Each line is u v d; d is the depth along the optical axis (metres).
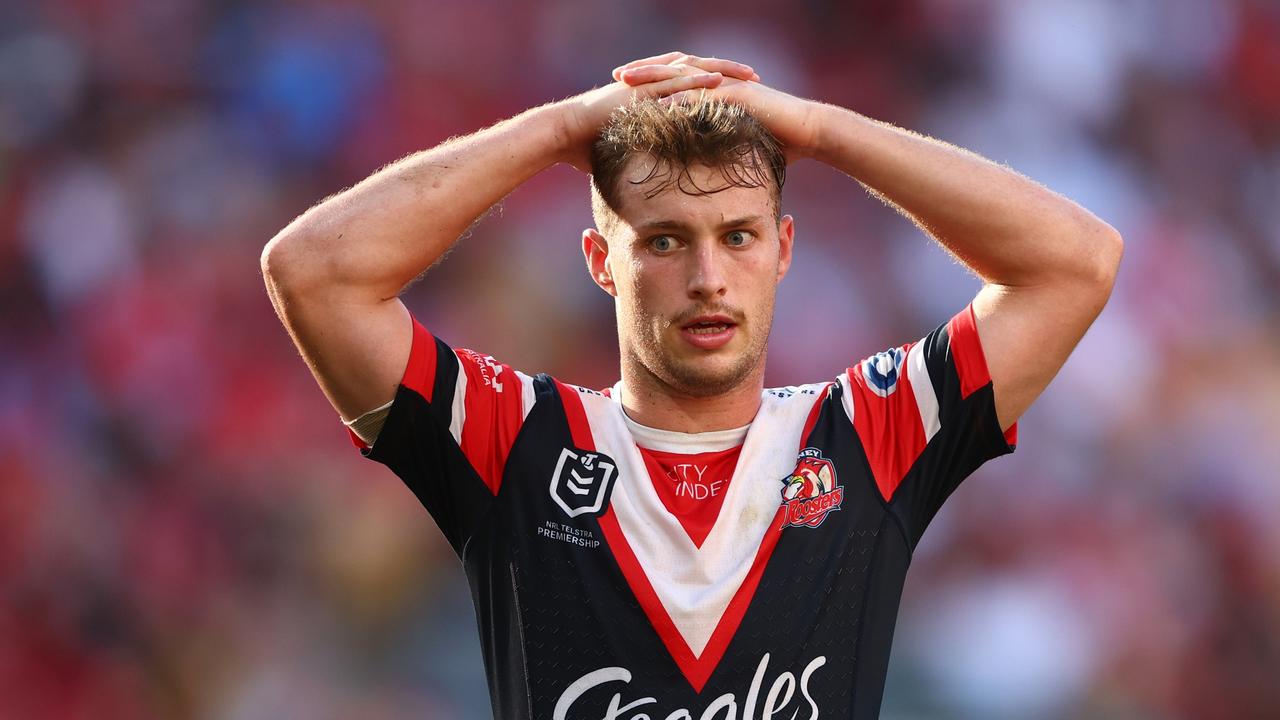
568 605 9.30
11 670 28.27
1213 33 42.03
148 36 36.84
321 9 37.75
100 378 32.31
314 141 36.72
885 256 35.91
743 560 9.36
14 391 32.12
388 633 29.34
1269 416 36.31
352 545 30.08
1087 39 40.94
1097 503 32.91
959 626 30.08
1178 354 37.06
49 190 35.00
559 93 38.88
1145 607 31.73
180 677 28.98
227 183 35.69
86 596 29.38
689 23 39.72
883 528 9.62
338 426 31.61
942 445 9.88
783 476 9.64
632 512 9.49
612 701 9.12
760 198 9.50
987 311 10.09
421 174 9.79
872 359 10.35
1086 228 9.95
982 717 29.38
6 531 29.72
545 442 9.73
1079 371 34.53
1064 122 40.50
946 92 40.41
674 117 9.38
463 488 9.66
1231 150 41.38
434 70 38.09
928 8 40.50
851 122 10.17
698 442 9.76
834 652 9.30
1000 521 31.59
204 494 30.83
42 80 36.16
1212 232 40.19
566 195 35.06
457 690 28.34
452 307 33.91
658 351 9.51
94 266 34.09
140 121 36.19
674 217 9.34
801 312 34.91
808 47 40.25
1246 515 34.31
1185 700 31.36
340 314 9.46
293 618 29.58
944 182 9.98
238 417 31.83
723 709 9.08
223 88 36.84
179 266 34.06
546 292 34.16
